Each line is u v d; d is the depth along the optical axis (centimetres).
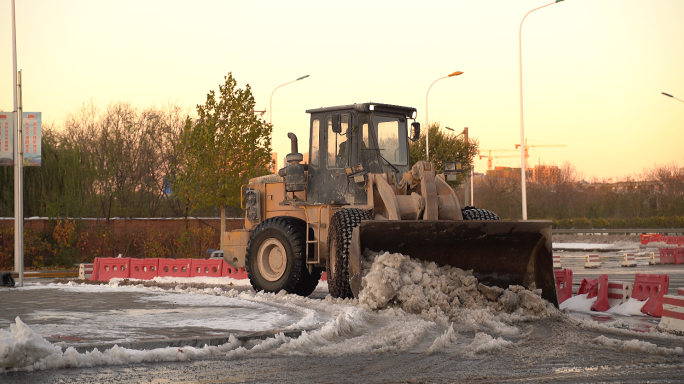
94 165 3231
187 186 2808
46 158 2966
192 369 581
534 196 7719
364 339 726
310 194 1273
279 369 583
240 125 2777
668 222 6588
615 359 626
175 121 4675
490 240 1002
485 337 725
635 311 1031
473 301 927
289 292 1236
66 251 2852
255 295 1230
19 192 1563
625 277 1975
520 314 909
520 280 1014
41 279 2139
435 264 991
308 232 1225
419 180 1084
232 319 880
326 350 665
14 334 578
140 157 4425
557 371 573
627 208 7588
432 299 913
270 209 1387
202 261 1836
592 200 7925
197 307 1045
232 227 3272
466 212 1139
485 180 7681
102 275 1952
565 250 4075
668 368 584
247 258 1312
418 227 974
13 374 548
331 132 1246
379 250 998
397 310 902
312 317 860
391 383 530
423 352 664
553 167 8200
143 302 1132
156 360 617
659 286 1021
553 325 854
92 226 3019
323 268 1269
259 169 2852
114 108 4559
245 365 600
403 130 1263
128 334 739
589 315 1037
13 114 1567
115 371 567
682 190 7506
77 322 849
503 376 554
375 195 1106
